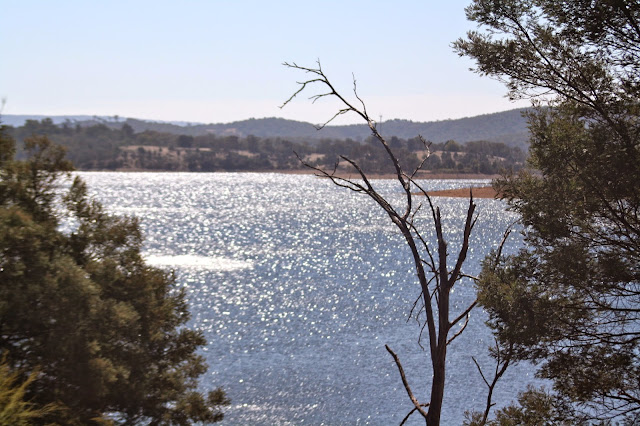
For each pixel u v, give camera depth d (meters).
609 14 10.45
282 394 36.09
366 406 34.12
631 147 10.29
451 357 44.34
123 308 15.12
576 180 10.45
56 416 12.97
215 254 106.31
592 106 10.98
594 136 10.44
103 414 16.12
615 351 10.40
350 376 40.28
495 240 122.31
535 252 10.92
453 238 128.62
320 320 59.09
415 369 42.16
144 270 18.73
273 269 91.94
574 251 9.99
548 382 36.88
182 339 19.42
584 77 10.80
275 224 159.62
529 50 11.29
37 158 17.62
